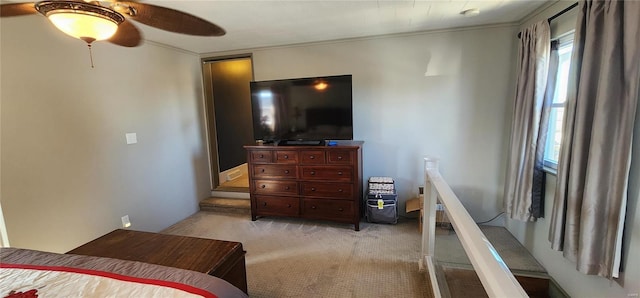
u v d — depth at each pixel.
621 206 1.40
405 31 3.03
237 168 4.90
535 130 2.27
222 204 3.75
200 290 1.13
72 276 1.25
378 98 3.27
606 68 1.41
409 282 2.15
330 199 3.09
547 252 2.24
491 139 3.03
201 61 3.79
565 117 1.83
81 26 1.25
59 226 2.25
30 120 2.05
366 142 3.39
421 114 3.18
